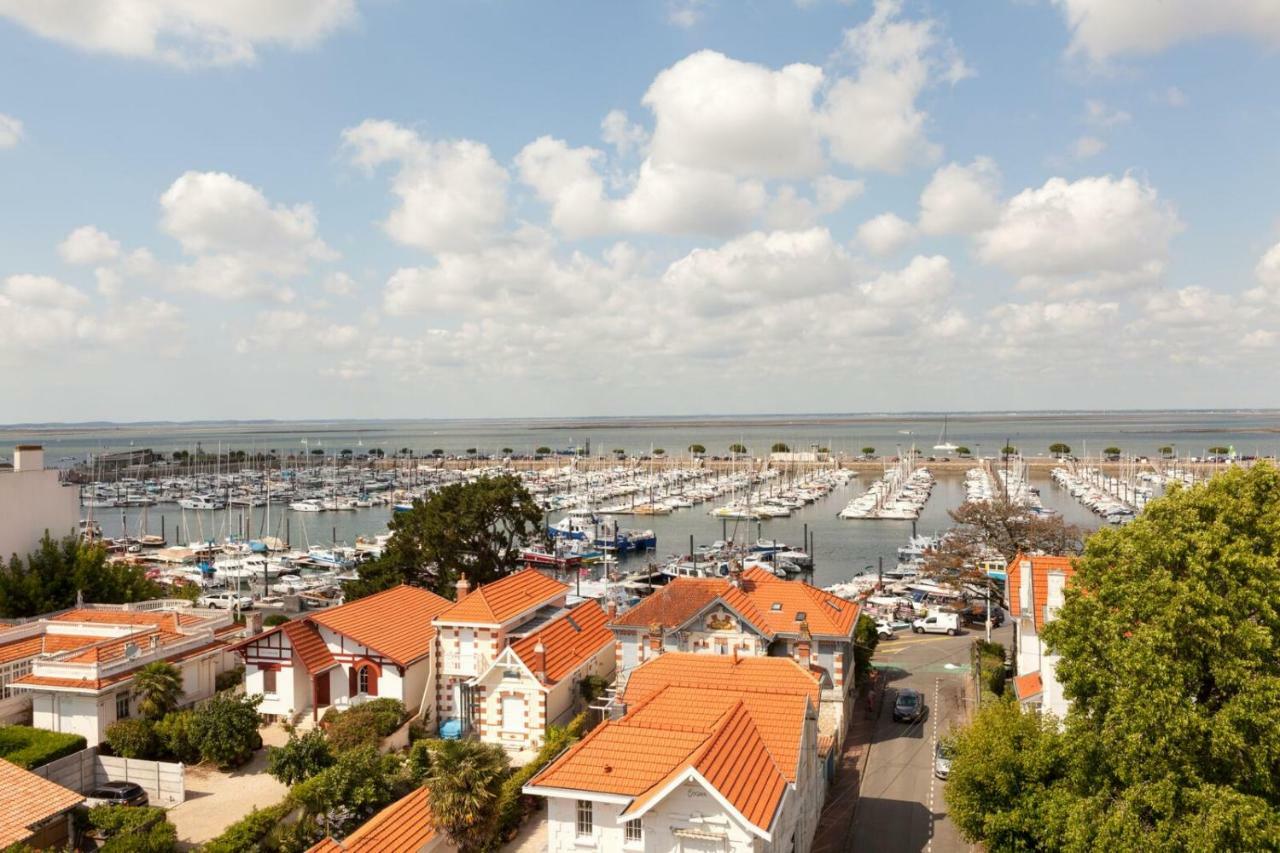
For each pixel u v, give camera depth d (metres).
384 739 56.88
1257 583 32.72
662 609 66.06
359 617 65.00
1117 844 32.09
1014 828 38.50
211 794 51.72
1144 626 33.53
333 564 156.75
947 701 69.88
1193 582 33.03
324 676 62.75
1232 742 30.89
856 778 54.81
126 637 61.47
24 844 40.16
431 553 84.56
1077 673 36.12
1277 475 36.44
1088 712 36.91
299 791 44.78
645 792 36.34
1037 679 55.00
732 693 45.84
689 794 35.84
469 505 86.56
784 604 65.12
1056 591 51.56
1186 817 31.08
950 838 46.56
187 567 148.75
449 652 63.59
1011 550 89.25
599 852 37.38
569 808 37.97
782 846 38.53
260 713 61.84
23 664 60.88
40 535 80.75
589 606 72.94
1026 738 40.88
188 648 64.81
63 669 55.88
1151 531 35.78
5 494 77.44
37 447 81.31
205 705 58.62
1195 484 39.22
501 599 67.12
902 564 149.50
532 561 151.00
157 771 51.25
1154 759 32.38
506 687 58.91
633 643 65.75
